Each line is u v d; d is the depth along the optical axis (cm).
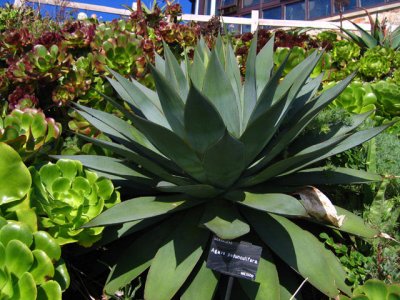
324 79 381
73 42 314
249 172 194
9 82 288
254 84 211
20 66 277
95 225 159
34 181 179
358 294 157
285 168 180
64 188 183
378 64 449
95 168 192
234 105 198
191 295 165
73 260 206
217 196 188
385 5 907
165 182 176
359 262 181
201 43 239
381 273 178
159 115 221
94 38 315
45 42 308
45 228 174
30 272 145
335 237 204
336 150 196
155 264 170
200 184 183
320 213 180
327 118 225
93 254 211
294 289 178
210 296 164
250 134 175
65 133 290
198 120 169
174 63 220
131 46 291
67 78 281
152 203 181
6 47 321
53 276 152
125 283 174
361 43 614
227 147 161
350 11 994
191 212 191
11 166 169
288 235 175
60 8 611
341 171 206
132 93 217
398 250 187
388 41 623
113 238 187
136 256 184
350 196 227
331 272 164
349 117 229
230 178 179
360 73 459
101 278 207
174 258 172
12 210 168
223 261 159
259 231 178
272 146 207
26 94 269
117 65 290
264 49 242
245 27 981
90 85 285
